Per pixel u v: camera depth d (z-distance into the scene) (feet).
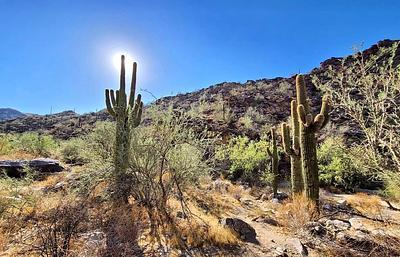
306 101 29.45
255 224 26.05
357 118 17.74
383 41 61.77
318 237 21.53
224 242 20.18
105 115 118.21
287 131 33.27
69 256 14.26
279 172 56.39
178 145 26.17
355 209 32.60
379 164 16.96
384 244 17.34
